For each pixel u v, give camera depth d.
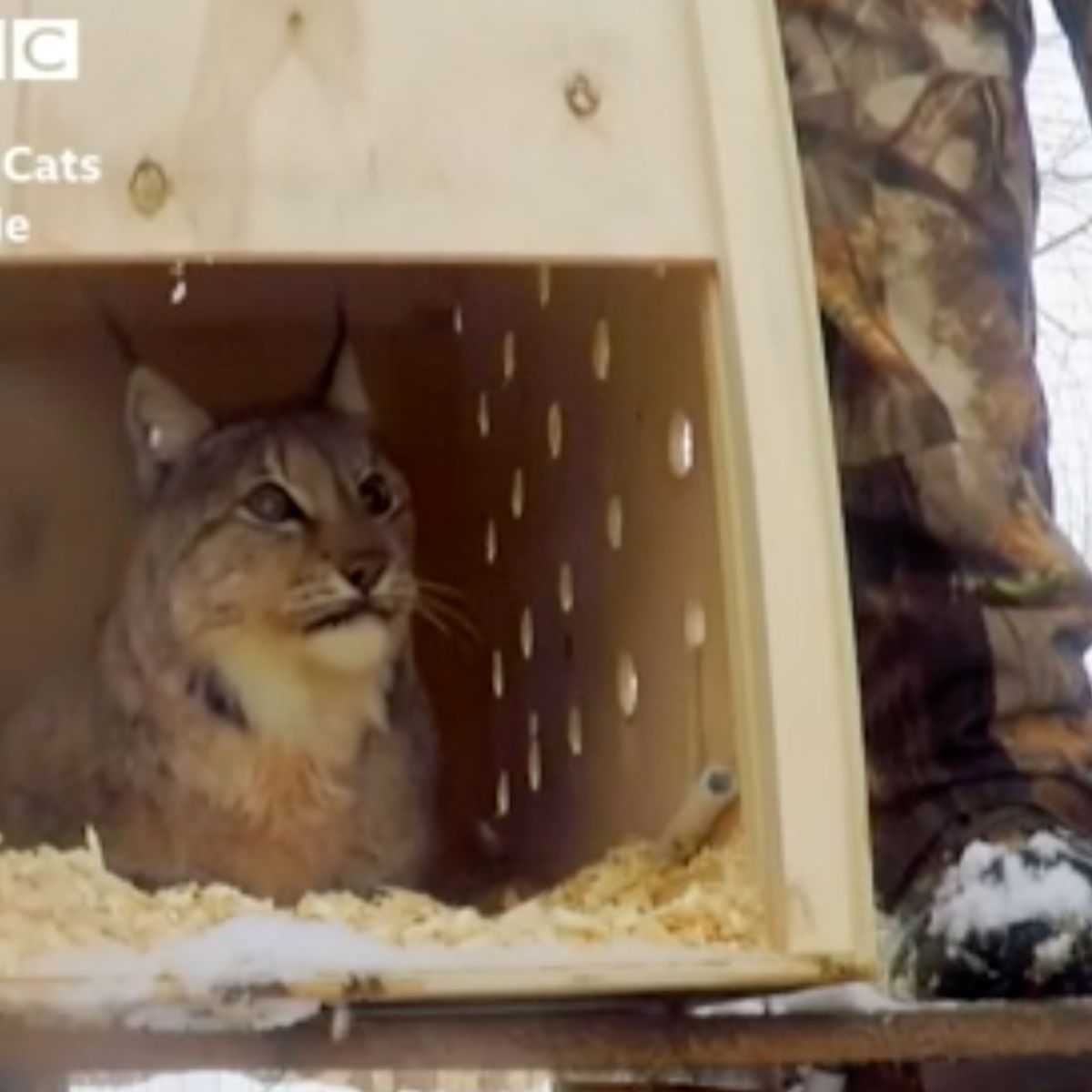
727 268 1.69
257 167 1.67
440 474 2.52
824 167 1.99
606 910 1.68
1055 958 1.70
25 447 2.49
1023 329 1.97
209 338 2.50
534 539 2.33
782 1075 1.95
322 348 2.51
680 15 1.73
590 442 2.13
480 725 2.46
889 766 1.92
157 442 2.26
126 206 1.66
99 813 2.13
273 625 2.13
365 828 2.15
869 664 1.94
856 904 1.62
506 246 1.68
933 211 1.96
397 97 1.69
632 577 2.00
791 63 2.02
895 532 1.93
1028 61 2.07
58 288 2.41
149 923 1.58
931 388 1.93
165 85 1.68
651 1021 1.62
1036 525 1.92
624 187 1.70
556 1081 2.14
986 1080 1.91
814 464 1.67
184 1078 2.17
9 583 2.48
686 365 1.82
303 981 1.51
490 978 1.53
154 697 2.13
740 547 1.67
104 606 2.44
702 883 1.70
